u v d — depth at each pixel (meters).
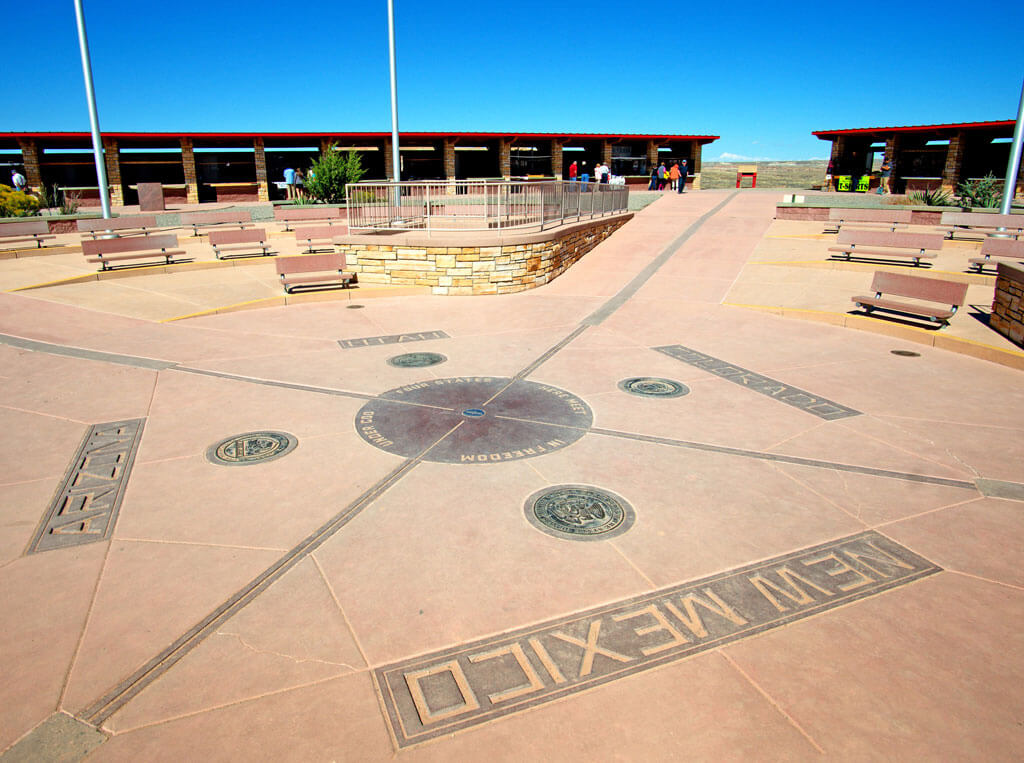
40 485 4.46
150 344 8.27
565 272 13.41
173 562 3.57
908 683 2.72
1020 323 7.91
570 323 9.52
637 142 36.94
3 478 4.57
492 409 5.96
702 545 3.76
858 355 7.98
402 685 2.70
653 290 11.81
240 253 15.01
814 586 3.38
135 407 5.99
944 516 4.11
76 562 3.57
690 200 23.58
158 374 7.01
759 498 4.33
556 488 4.44
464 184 12.08
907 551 3.72
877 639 2.99
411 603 3.23
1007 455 5.04
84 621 3.09
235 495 4.32
